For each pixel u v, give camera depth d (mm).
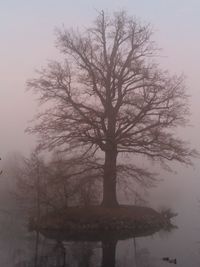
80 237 32219
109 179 35656
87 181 34406
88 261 25812
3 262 25438
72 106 34906
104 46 35656
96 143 35250
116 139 35219
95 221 33594
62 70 35125
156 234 33062
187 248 28453
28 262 25547
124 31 35594
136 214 35031
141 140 34875
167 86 35062
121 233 33188
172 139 34875
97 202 37500
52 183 34344
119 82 34969
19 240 30984
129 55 35469
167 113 34719
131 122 34719
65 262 25609
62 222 33594
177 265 24469
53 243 30203
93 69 35281
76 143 35156
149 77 34844
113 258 26312
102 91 35344
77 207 35375
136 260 25828
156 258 26062
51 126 35000
